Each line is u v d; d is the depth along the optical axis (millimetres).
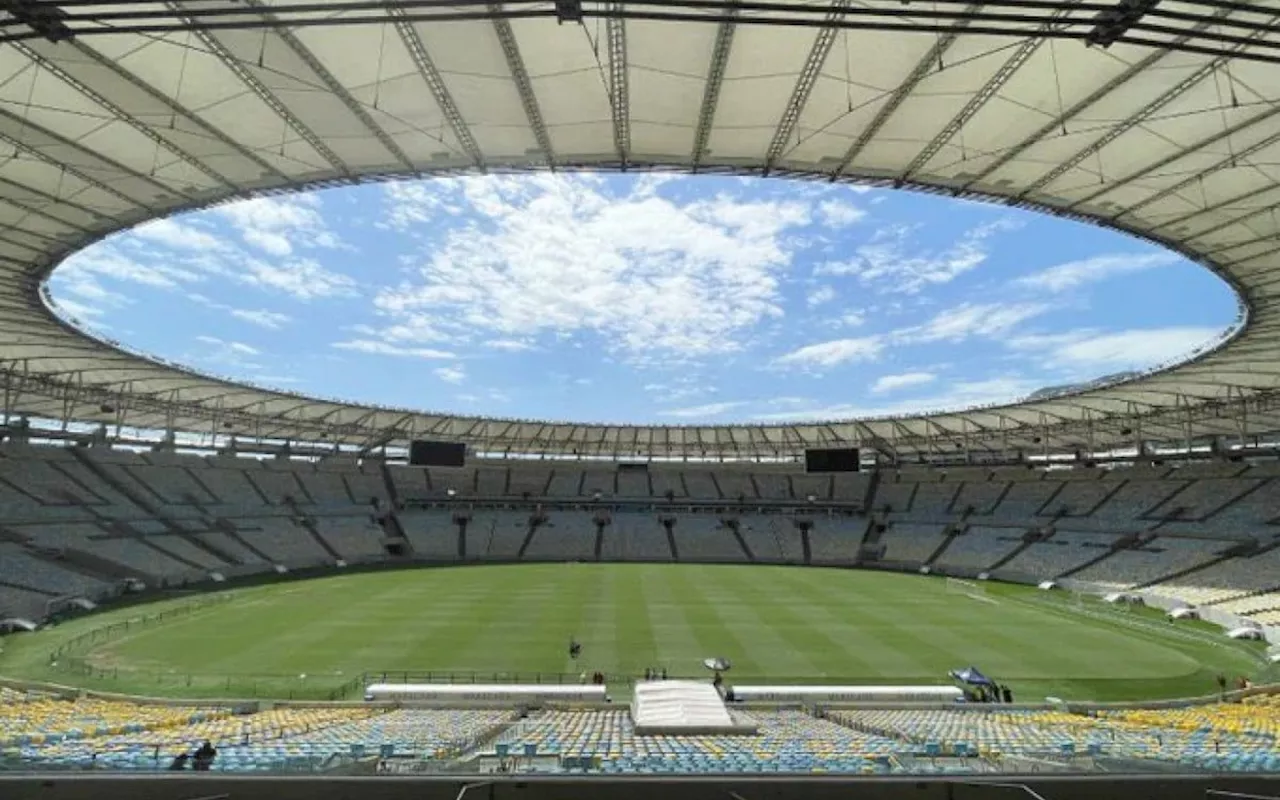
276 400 54219
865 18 12453
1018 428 62094
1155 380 40812
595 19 12539
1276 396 42312
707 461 85625
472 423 68312
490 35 13016
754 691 25078
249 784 4156
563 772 4406
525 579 57000
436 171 18547
